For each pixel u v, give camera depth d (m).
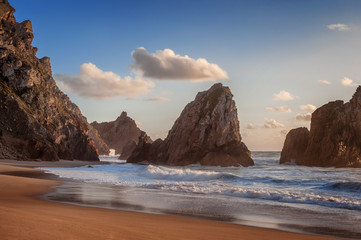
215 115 75.62
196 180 30.44
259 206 15.05
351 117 66.25
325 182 27.23
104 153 175.00
